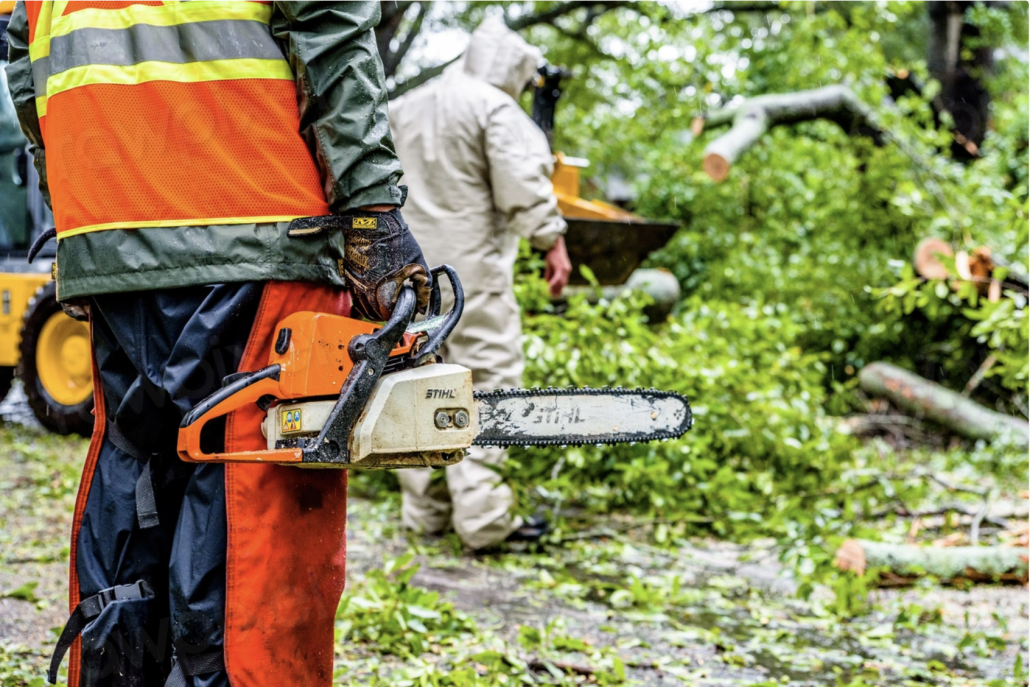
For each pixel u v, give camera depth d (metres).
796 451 5.09
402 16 11.03
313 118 1.68
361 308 1.79
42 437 6.82
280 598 1.68
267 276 1.66
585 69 11.63
